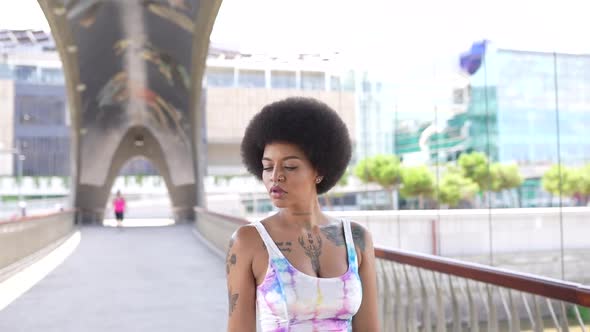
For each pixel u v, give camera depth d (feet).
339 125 4.90
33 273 31.19
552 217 53.42
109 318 19.92
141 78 75.15
